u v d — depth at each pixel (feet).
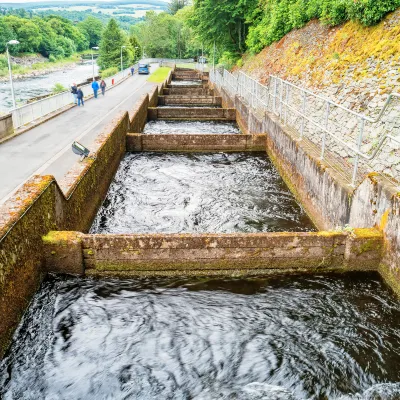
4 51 361.71
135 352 22.02
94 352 21.94
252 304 25.77
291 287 27.22
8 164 46.24
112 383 20.13
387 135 26.53
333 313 24.91
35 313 24.54
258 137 59.93
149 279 27.78
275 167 54.08
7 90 203.00
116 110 88.94
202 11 140.67
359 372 20.77
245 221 38.73
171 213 40.27
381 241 27.14
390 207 26.17
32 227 24.94
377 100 41.19
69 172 35.09
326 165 36.27
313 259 27.94
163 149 60.18
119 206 41.75
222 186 47.67
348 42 58.13
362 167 36.55
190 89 134.21
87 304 25.59
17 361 21.16
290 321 24.30
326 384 20.08
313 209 38.27
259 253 27.68
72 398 19.33
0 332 20.71
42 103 76.28
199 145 60.13
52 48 427.33
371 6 52.31
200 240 27.20
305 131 51.31
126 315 24.77
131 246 27.14
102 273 27.68
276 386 20.02
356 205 29.94
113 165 49.49
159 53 400.06
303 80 68.28
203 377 20.56
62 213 29.81
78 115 81.15
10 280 22.03
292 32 95.30
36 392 19.57
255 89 73.92
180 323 24.17
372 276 27.76
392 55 44.14
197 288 27.20
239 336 23.17
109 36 336.49
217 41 153.79
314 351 22.04
